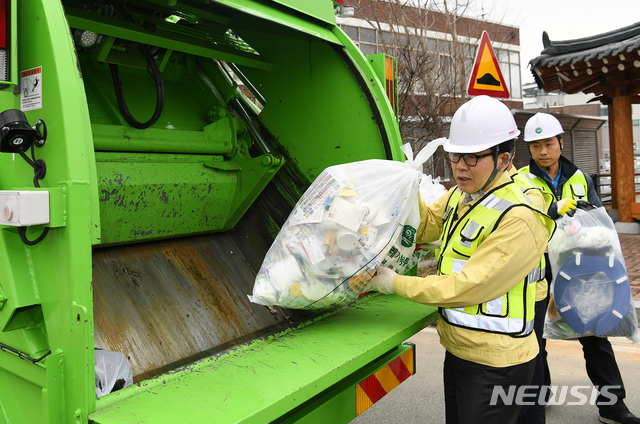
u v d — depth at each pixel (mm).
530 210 1625
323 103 2662
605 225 2551
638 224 8266
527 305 1706
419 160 2016
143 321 2135
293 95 2766
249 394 1393
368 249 1870
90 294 1235
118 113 2266
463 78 6750
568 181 2748
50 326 1300
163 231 2436
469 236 1700
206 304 2381
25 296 1327
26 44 1334
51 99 1261
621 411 2676
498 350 1651
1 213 1241
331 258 1872
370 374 2014
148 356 2029
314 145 2723
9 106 1421
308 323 2053
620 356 3598
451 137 1734
